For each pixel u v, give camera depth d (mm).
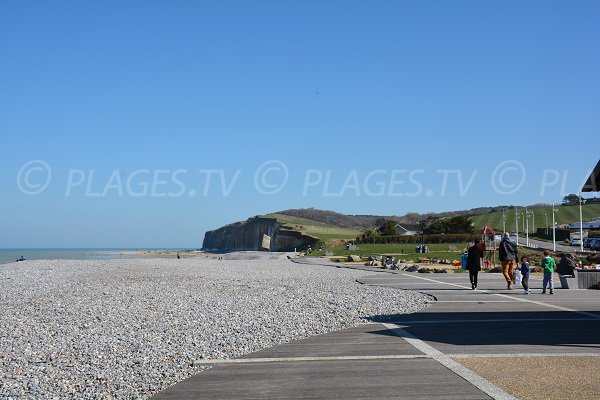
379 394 7457
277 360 9797
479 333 12211
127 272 39844
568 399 7020
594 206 153625
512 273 24234
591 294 21641
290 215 195625
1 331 14039
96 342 12297
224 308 18203
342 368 9062
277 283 29594
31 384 8766
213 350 11062
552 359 9359
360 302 19375
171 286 27531
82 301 20672
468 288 24625
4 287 27922
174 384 8391
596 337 11586
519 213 134125
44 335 13367
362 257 65750
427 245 80062
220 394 7699
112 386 8633
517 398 7086
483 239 47312
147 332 13531
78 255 150375
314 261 61844
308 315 16141
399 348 10594
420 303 18781
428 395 7344
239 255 88812
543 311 16094
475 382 7898
